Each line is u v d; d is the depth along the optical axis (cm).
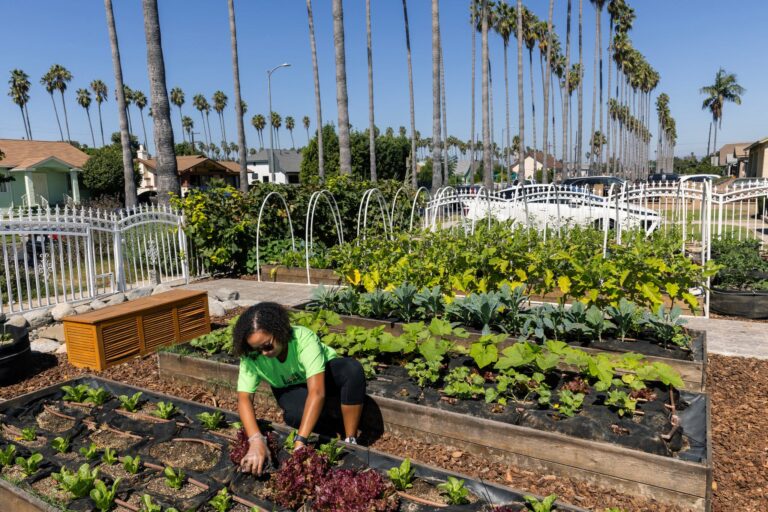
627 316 490
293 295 941
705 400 373
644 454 296
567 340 500
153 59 1348
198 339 536
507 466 338
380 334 488
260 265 1140
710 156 8731
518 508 265
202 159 4500
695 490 285
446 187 1203
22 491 293
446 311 568
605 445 307
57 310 767
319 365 331
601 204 1161
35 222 795
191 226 1109
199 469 320
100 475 306
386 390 409
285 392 365
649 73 7725
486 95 2591
